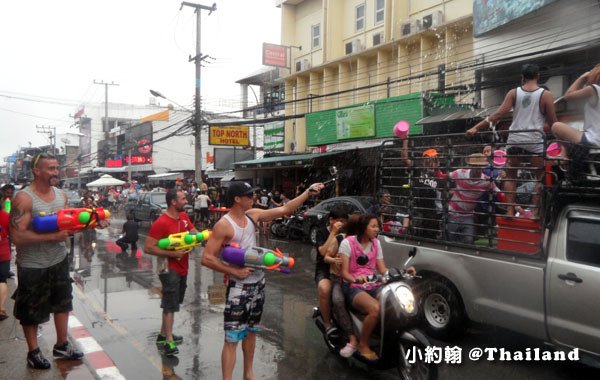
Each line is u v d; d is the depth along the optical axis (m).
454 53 14.73
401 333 4.12
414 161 5.89
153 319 6.57
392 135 14.70
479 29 12.05
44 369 4.43
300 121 22.80
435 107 13.53
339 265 4.65
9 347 5.02
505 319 4.70
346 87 19.69
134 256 12.45
